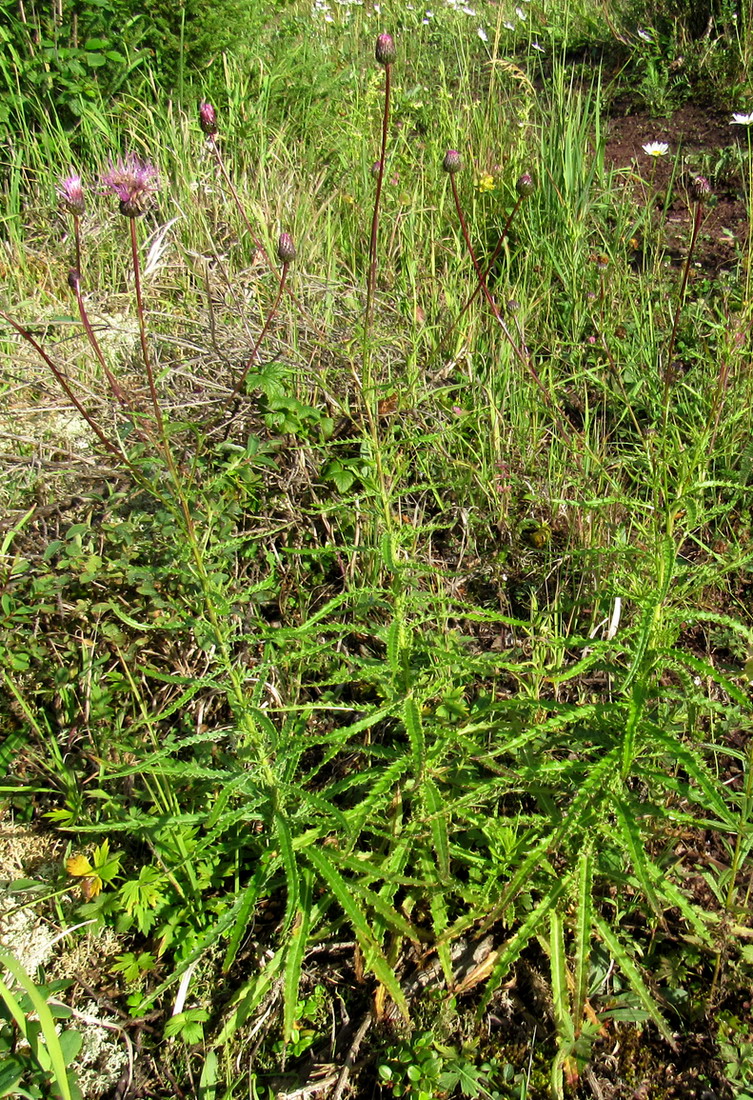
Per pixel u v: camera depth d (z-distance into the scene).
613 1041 1.95
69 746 2.47
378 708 2.01
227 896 2.14
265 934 2.16
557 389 3.67
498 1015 1.99
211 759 2.38
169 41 5.53
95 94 5.23
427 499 3.25
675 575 2.13
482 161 4.88
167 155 4.90
